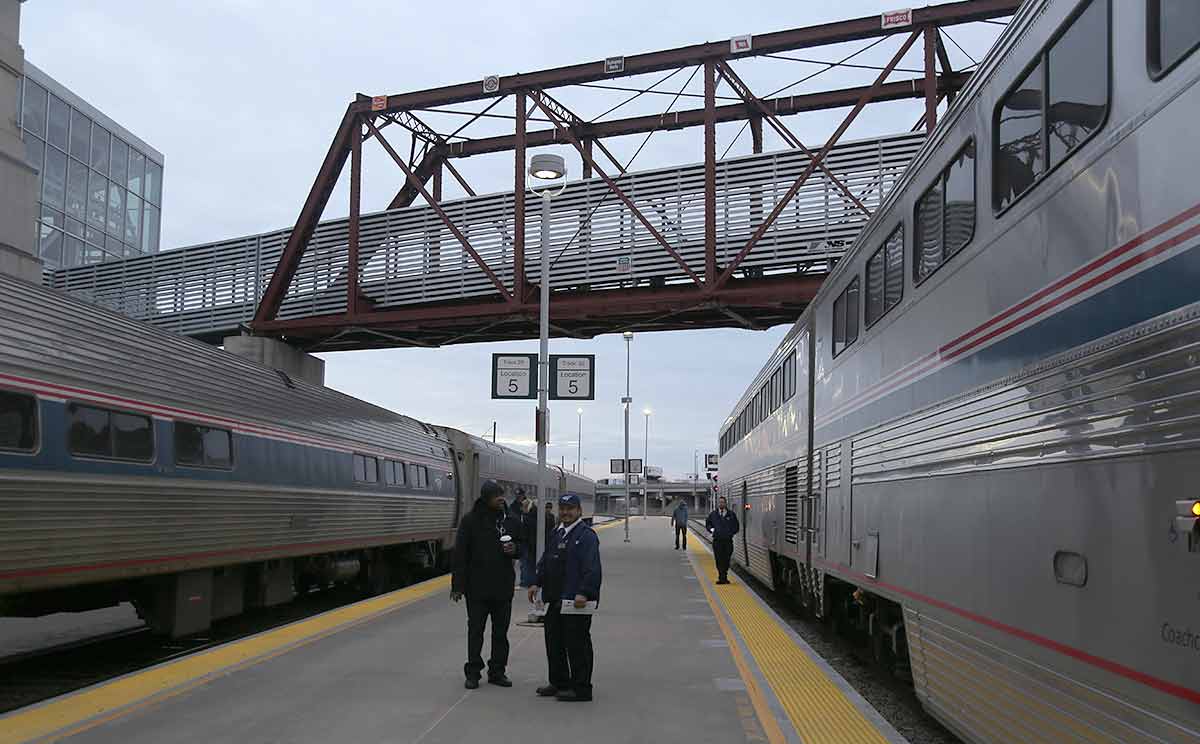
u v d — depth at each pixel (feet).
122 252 133.69
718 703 25.73
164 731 21.99
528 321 87.92
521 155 85.81
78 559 30.04
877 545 26.78
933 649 21.20
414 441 70.33
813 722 23.44
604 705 25.45
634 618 44.75
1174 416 11.36
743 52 79.71
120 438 32.63
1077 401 14.03
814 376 39.68
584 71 84.28
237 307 98.84
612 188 83.25
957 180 20.47
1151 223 12.17
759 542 61.05
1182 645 11.00
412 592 54.54
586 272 84.53
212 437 39.04
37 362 28.86
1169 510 11.39
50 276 111.45
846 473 31.86
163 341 37.78
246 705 24.76
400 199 99.81
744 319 85.81
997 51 18.21
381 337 97.19
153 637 42.91
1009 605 16.46
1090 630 13.38
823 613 37.93
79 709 23.84
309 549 48.62
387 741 21.52
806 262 78.18
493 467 95.30
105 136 129.70
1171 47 11.98
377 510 59.16
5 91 67.77
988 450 17.72
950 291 20.63
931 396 21.83
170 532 35.24
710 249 79.15
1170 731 11.24
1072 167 14.62
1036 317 15.76
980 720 17.95
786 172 79.71
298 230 92.32
